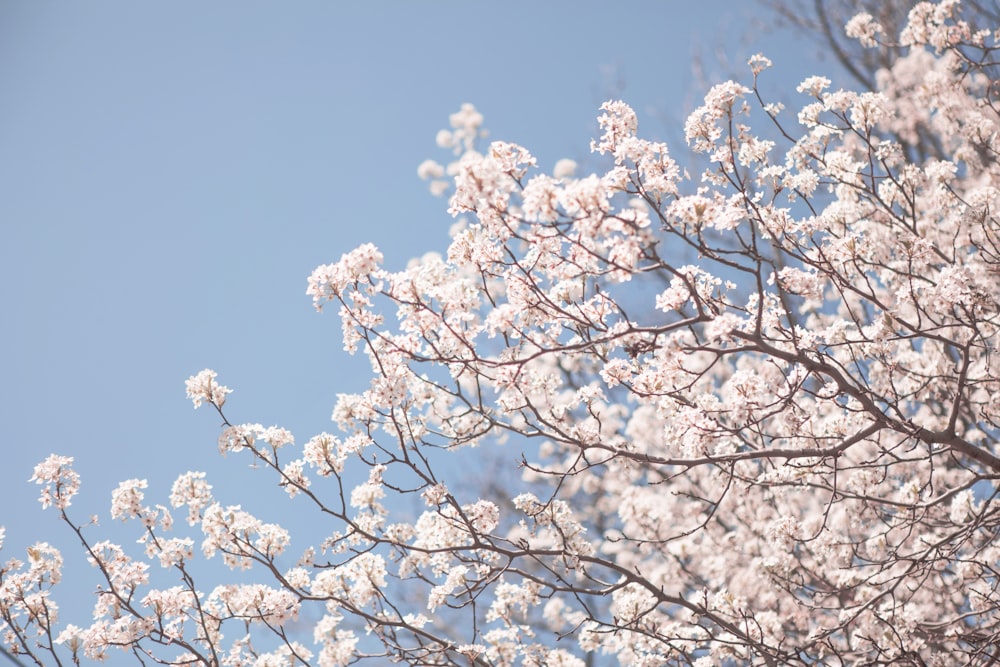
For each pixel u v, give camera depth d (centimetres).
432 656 546
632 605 575
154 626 493
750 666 550
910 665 523
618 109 411
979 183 703
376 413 468
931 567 547
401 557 541
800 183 500
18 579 478
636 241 366
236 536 498
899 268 622
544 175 364
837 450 461
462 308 434
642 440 888
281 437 482
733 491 677
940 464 689
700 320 407
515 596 579
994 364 638
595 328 421
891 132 850
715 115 459
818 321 709
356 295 429
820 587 661
